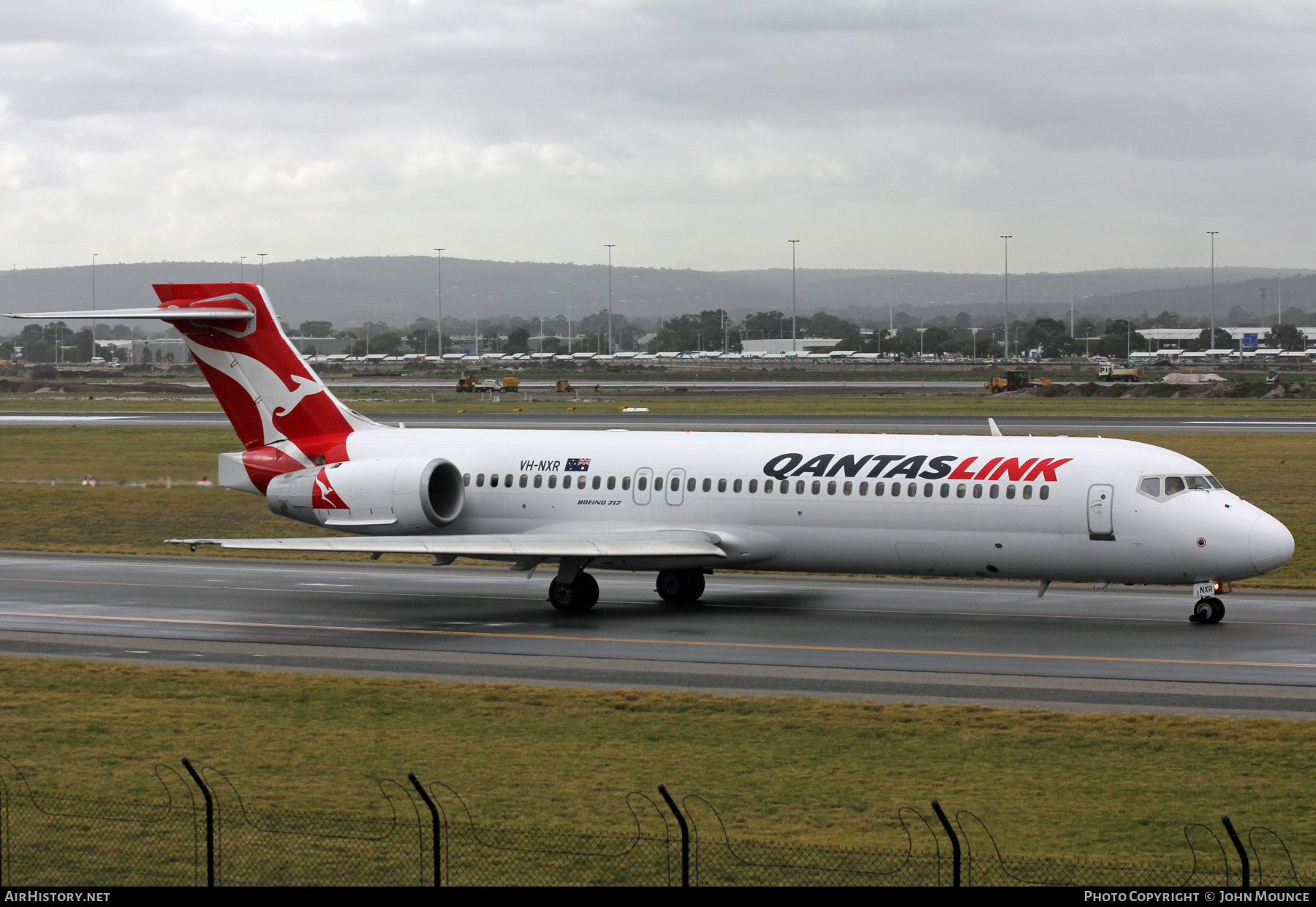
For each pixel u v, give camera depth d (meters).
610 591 163.62
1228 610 146.88
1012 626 137.88
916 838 71.00
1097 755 89.00
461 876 62.91
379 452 169.62
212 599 158.62
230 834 69.50
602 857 66.06
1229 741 92.12
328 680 112.50
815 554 149.00
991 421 160.00
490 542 146.12
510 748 90.88
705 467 154.00
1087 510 137.12
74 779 82.56
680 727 96.81
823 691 109.31
